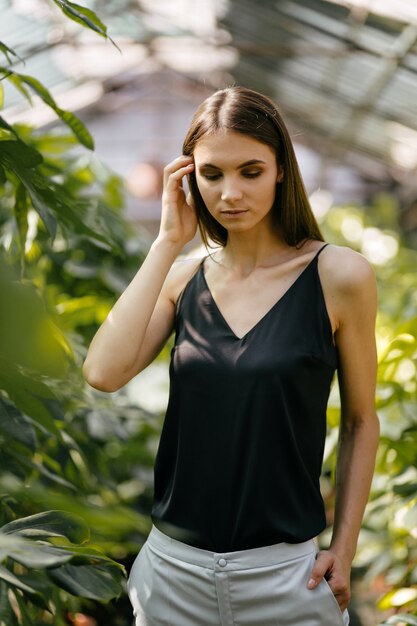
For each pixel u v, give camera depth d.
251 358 1.59
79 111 12.41
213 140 1.60
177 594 1.67
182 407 1.66
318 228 1.73
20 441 1.64
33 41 7.25
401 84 6.55
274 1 5.89
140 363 1.79
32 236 2.52
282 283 1.66
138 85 12.33
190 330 1.69
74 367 2.60
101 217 2.78
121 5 7.44
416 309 3.30
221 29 7.58
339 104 8.48
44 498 1.29
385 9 4.88
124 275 3.18
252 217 1.63
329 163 11.98
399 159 9.70
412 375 2.58
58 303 3.19
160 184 11.94
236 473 1.61
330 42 6.31
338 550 1.69
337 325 1.65
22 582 1.36
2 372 1.47
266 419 1.58
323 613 1.62
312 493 1.65
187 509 1.65
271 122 1.62
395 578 2.49
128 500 3.24
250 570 1.60
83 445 2.51
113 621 2.79
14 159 1.67
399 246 7.55
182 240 1.79
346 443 1.78
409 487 2.36
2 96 2.06
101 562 1.37
